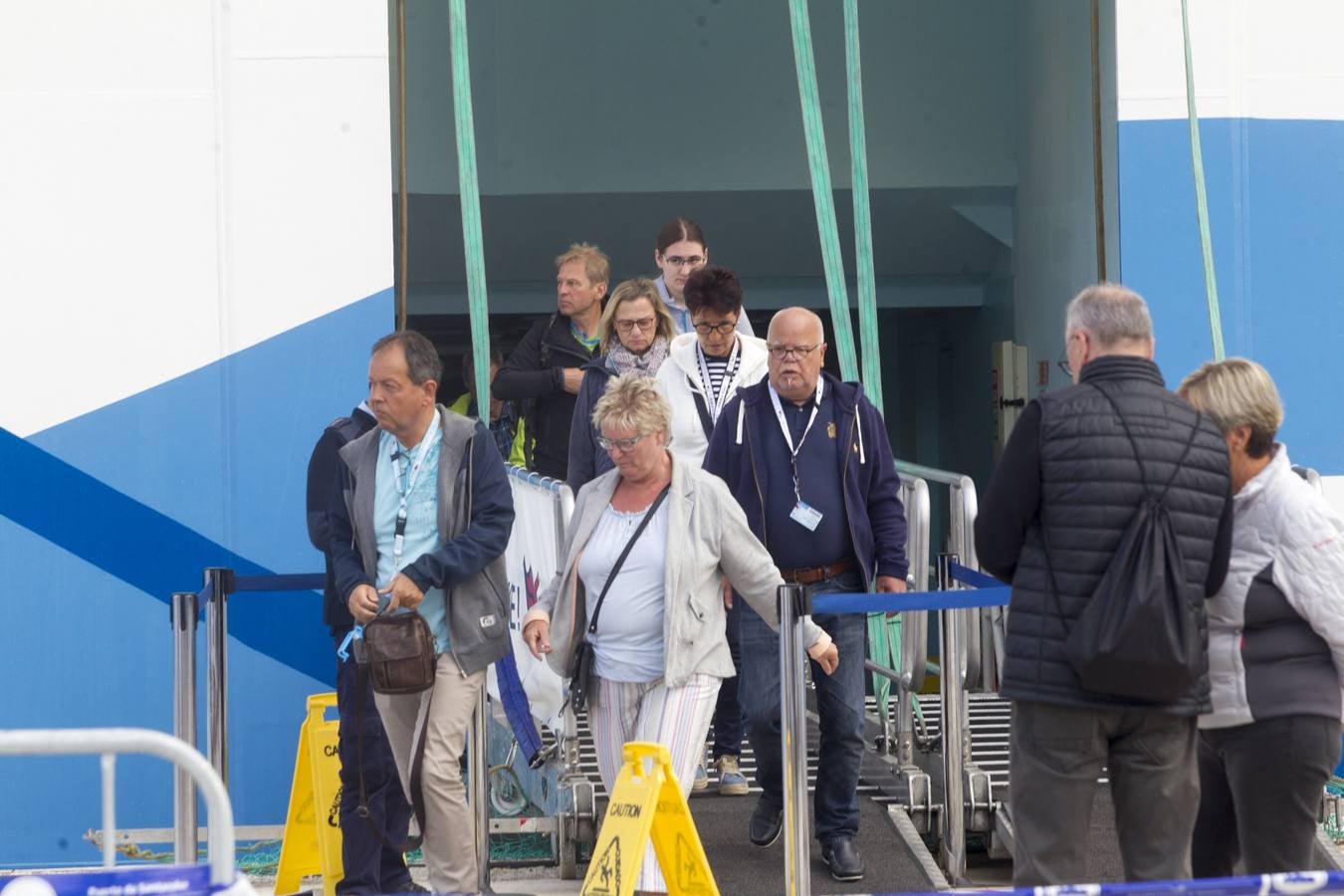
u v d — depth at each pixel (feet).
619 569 49.47
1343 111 80.69
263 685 74.54
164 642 73.82
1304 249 80.59
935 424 156.46
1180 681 41.11
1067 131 106.11
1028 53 115.44
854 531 58.34
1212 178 80.23
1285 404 80.38
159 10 73.56
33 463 73.15
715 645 49.60
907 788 66.13
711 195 119.96
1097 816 66.03
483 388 68.23
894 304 135.64
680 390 65.00
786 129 118.52
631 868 44.60
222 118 74.02
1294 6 80.38
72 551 73.41
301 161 74.43
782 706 50.60
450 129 113.80
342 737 58.70
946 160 120.06
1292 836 44.21
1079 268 104.58
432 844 52.31
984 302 135.23
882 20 117.91
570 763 66.28
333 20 74.49
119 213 73.46
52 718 73.31
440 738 51.88
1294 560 43.68
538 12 114.01
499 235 121.80
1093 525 41.73
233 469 74.02
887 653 72.23
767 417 59.00
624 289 67.72
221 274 74.08
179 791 58.18
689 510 49.55
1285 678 44.04
